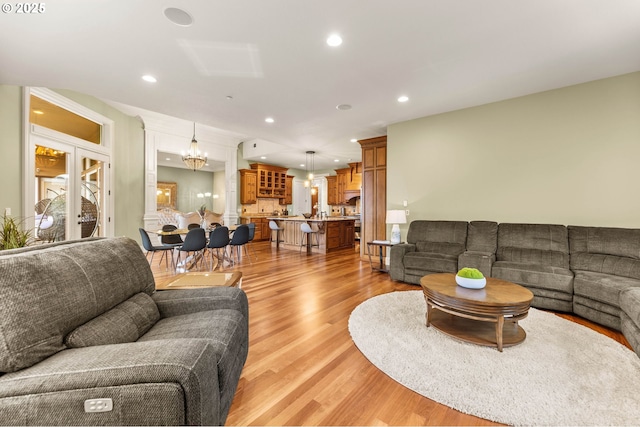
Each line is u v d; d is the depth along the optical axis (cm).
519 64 280
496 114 382
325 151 734
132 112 586
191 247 464
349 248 754
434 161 436
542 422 138
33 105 382
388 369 184
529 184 361
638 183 299
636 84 299
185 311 170
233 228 592
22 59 261
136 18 206
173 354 93
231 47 248
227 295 176
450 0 193
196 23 214
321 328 250
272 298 332
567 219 338
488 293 222
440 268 361
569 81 321
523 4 197
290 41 239
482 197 396
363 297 336
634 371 178
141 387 83
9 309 91
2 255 112
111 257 153
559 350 205
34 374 85
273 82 317
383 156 538
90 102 483
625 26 221
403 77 306
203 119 450
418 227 430
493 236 363
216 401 101
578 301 270
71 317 111
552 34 231
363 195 569
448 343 217
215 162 894
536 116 355
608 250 286
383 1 194
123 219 578
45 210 395
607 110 313
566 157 337
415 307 297
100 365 87
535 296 297
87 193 480
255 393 163
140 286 168
